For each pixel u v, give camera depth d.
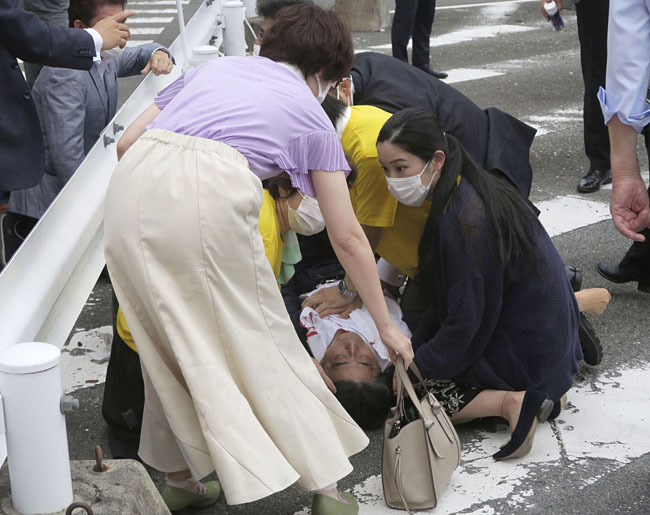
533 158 6.80
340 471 2.80
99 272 3.50
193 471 2.71
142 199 2.62
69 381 4.00
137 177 2.65
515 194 3.41
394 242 3.73
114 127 3.88
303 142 2.78
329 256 4.21
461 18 12.38
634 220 3.78
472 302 3.31
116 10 4.05
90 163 3.55
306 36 2.87
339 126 3.50
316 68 2.91
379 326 3.05
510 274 3.39
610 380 3.96
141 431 3.00
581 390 3.88
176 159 2.64
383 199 3.57
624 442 3.51
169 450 2.94
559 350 3.45
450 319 3.37
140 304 2.68
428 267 3.43
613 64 3.59
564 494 3.20
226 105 2.74
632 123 3.61
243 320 2.68
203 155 2.64
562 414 3.71
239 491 2.52
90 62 3.50
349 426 2.95
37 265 2.82
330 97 3.54
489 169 4.16
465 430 3.62
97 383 3.98
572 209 5.85
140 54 4.65
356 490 3.27
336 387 3.58
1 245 4.11
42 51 3.36
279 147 2.74
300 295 4.05
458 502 3.16
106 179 3.68
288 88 2.80
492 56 10.20
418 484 3.09
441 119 4.20
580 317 3.89
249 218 2.65
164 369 2.70
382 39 11.02
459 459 3.21
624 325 4.46
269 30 2.96
